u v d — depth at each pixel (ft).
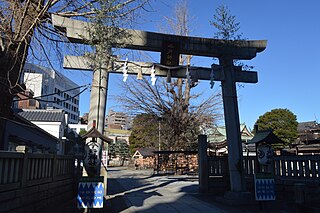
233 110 36.27
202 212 28.19
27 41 22.00
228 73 36.86
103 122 32.07
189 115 82.84
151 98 81.15
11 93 20.99
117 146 221.66
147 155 152.46
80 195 24.38
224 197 34.40
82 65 31.01
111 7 21.57
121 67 33.30
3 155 18.61
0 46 21.09
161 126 90.43
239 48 37.24
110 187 50.03
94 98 32.07
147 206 31.17
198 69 36.14
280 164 36.63
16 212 20.71
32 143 61.21
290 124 133.69
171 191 44.11
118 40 24.79
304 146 81.41
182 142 84.38
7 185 19.29
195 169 92.68
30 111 93.71
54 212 25.46
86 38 25.86
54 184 29.81
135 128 105.60
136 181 62.39
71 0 23.22
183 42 35.45
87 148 27.43
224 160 43.65
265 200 28.40
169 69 35.42
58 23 26.96
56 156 30.32
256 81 38.11
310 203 25.91
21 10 21.03
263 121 138.51
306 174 32.42
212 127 85.71
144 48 34.76
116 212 27.86
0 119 21.33
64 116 96.37
